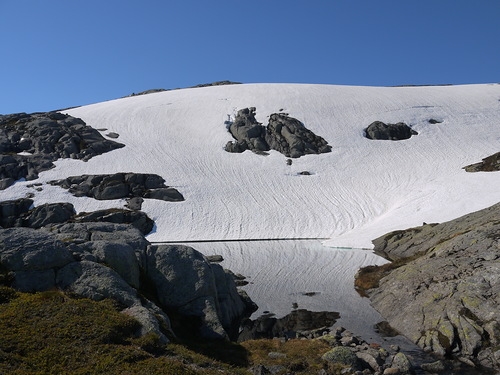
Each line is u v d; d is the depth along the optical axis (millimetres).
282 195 76188
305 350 18156
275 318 24797
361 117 100250
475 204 52969
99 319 14664
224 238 64000
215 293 21688
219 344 18094
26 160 77688
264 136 94750
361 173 81562
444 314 20703
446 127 95875
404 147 89000
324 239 61938
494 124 96750
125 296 16922
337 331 21547
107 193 71312
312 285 33125
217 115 103375
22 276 16562
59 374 11430
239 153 89688
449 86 127312
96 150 83562
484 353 17734
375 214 67000
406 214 58562
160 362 12750
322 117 100375
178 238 63875
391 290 26625
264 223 68062
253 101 108875
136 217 66000
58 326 13875
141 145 89000
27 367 11492
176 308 19953
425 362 17844
